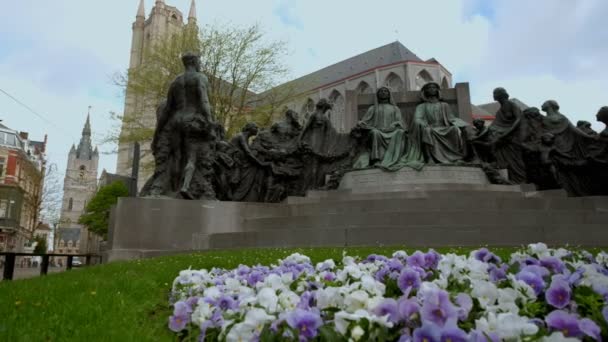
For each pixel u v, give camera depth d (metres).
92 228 56.81
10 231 55.72
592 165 16.28
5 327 3.98
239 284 4.33
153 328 4.28
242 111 33.88
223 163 15.79
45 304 5.07
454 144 16.92
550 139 16.55
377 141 17.25
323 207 13.78
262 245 11.84
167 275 7.47
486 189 15.52
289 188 17.50
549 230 10.36
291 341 2.73
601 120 16.33
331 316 2.98
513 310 2.92
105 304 5.12
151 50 34.44
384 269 4.34
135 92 32.84
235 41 32.56
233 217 13.64
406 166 16.38
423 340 2.37
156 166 14.40
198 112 14.40
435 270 4.21
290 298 3.29
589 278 3.50
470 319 2.85
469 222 11.37
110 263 9.78
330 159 18.00
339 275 4.21
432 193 14.49
